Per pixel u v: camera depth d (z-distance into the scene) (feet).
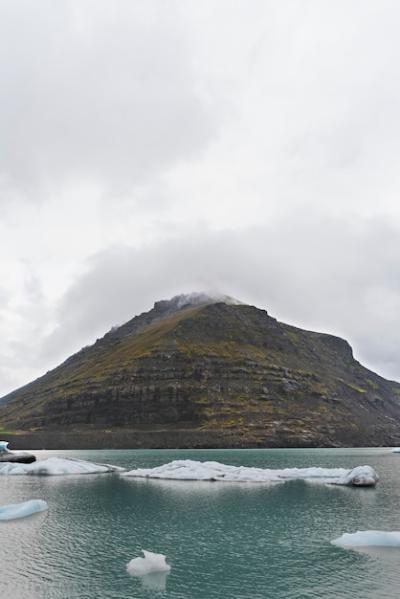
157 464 413.18
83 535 134.41
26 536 133.59
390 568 102.06
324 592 88.69
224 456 519.19
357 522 150.30
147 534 135.33
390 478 284.61
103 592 89.35
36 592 89.66
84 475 309.83
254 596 86.99
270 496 206.80
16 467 326.65
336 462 423.23
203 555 113.50
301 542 124.98
